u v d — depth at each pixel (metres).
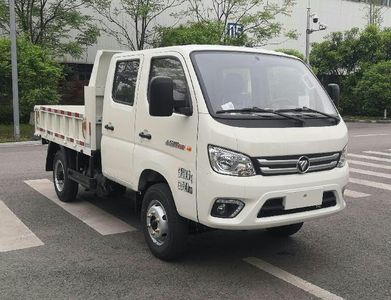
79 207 7.71
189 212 4.82
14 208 7.60
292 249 5.91
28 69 18.27
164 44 24.55
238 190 4.50
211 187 4.56
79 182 7.29
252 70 5.34
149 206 5.49
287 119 4.91
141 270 5.12
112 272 5.06
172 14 26.14
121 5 25.45
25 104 18.94
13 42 16.89
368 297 4.57
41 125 9.06
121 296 4.50
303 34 34.81
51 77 18.84
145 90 5.57
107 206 7.78
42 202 8.01
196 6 26.02
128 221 6.97
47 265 5.24
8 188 9.02
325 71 33.59
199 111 4.72
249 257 5.59
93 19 24.69
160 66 5.45
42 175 10.31
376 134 20.97
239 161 4.52
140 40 25.94
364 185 9.91
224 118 4.66
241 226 4.56
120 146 6.01
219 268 5.22
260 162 4.58
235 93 5.03
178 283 4.80
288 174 4.75
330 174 5.04
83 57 25.48
